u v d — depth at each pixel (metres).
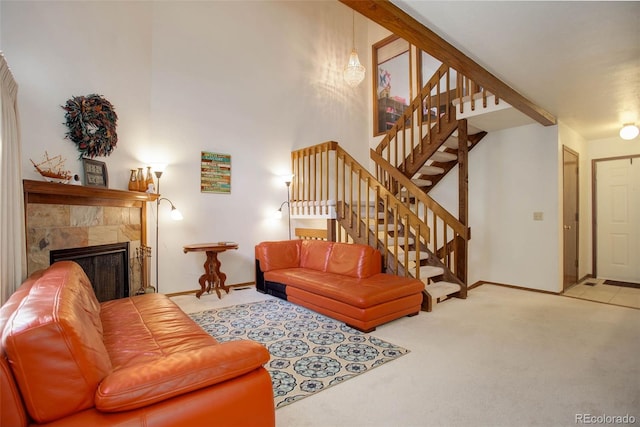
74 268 2.18
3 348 1.01
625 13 1.97
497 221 4.88
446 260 4.57
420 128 4.99
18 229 2.27
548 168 4.38
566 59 2.59
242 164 5.01
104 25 3.63
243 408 1.28
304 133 5.74
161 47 4.29
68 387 1.06
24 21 2.94
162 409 1.13
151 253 4.21
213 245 4.17
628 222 5.05
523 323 3.17
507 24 2.11
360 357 2.43
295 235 5.52
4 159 2.05
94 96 3.45
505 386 2.04
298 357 2.44
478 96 4.15
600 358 2.41
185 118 4.48
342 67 6.36
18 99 2.87
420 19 2.06
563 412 1.78
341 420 1.71
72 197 3.05
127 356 1.64
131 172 3.92
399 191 5.03
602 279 5.18
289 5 5.61
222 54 4.83
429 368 2.27
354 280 3.47
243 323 3.21
